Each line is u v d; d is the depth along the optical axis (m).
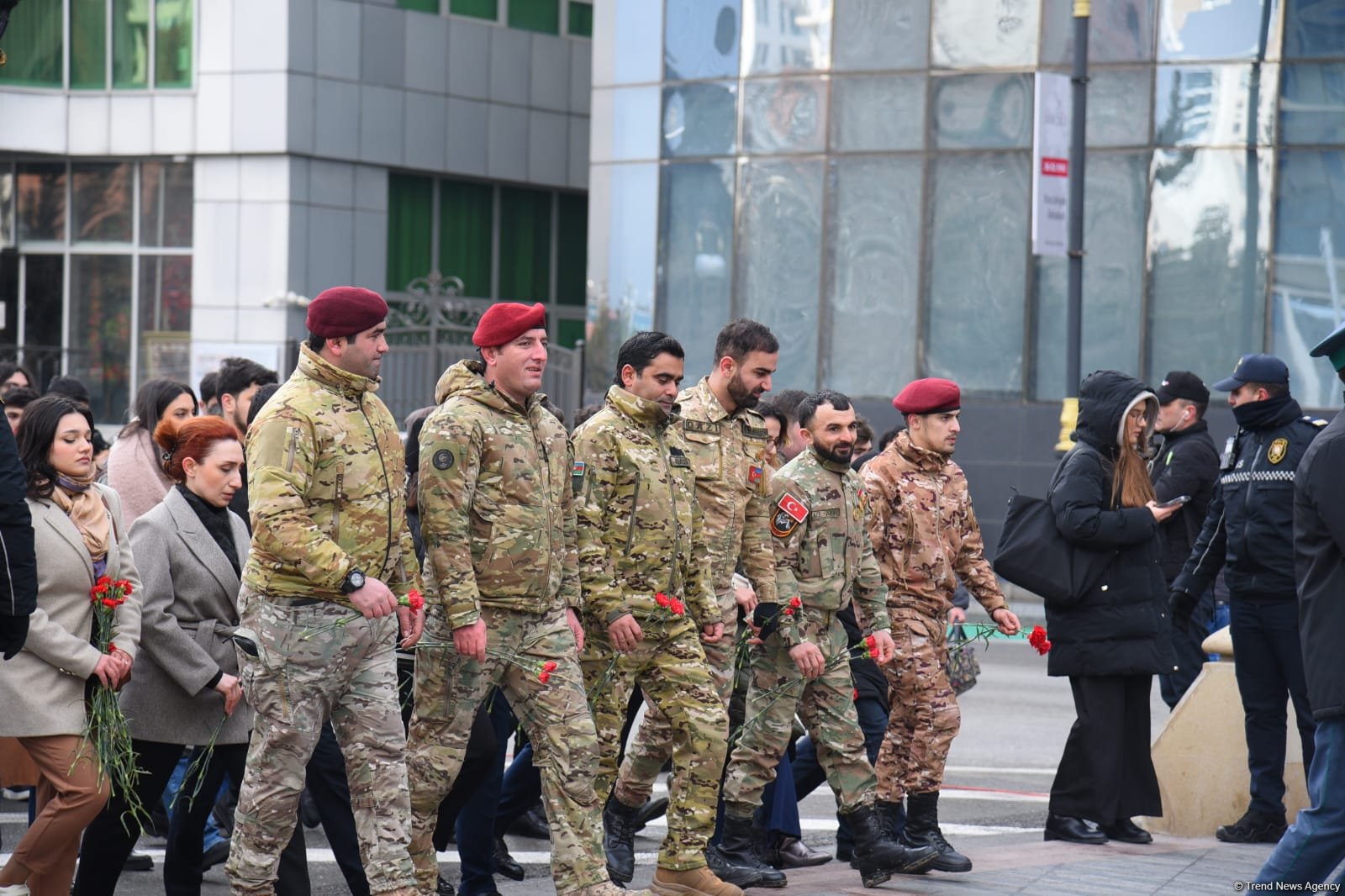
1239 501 8.91
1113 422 8.72
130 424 8.85
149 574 6.99
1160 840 9.05
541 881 8.24
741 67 25.00
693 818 7.22
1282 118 22.00
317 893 7.98
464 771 7.05
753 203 24.97
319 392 6.28
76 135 29.75
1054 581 8.62
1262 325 22.16
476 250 31.86
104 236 30.19
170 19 29.31
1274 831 8.86
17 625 5.98
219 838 8.52
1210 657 11.41
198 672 6.93
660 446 7.36
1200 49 22.36
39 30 29.75
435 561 6.55
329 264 29.39
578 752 6.79
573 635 6.95
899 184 24.05
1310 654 6.31
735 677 8.19
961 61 23.64
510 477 6.71
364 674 6.36
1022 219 23.36
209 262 29.25
